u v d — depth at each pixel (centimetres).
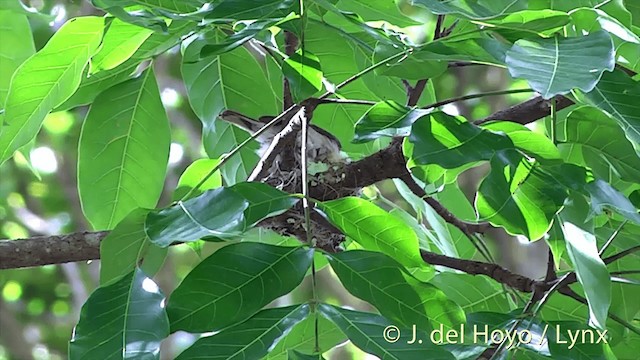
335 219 291
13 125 302
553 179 286
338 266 283
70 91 301
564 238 292
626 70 301
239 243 282
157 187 322
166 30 291
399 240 291
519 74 277
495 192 285
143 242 291
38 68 299
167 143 321
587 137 296
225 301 280
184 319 279
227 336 279
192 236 279
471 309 319
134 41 304
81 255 312
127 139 321
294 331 299
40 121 303
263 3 289
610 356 288
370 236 292
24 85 300
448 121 285
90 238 312
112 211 322
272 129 328
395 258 292
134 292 280
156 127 321
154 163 322
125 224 290
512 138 288
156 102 320
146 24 291
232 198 281
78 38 298
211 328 279
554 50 279
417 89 324
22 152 320
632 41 286
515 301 323
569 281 295
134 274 281
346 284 283
